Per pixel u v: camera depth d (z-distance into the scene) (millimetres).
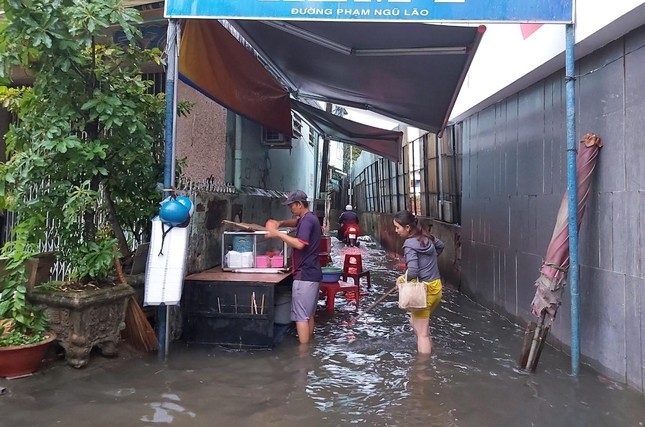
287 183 11250
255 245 5691
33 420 3311
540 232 5574
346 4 4152
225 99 6055
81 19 4117
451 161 9258
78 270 4402
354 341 5410
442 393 3945
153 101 5129
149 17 5793
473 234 7898
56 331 4195
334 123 9688
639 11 3561
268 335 5035
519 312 6137
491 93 6465
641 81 3832
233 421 3389
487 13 4066
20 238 4375
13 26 4039
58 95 4387
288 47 6121
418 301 4695
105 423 3301
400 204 14391
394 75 6141
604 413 3568
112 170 4836
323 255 8727
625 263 4023
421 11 4098
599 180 4398
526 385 4117
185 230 4574
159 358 4672
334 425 3367
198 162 6898
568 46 4094
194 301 5141
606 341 4305
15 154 4949
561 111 5098
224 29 5633
